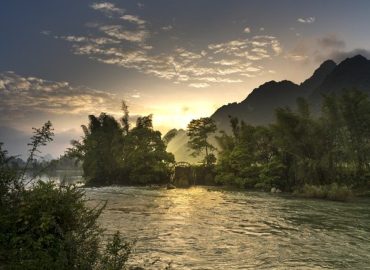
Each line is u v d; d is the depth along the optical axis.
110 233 25.61
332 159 67.88
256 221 32.81
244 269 17.56
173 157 100.00
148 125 98.19
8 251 9.40
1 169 10.91
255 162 83.69
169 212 38.66
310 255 20.38
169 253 20.42
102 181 95.25
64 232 10.13
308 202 50.28
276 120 78.38
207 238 24.88
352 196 56.31
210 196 60.19
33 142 11.27
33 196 10.45
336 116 70.75
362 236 26.03
